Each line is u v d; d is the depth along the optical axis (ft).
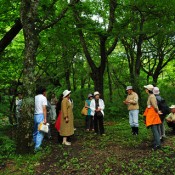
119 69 77.97
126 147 31.68
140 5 44.24
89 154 29.27
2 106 36.45
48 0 38.91
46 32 51.06
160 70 86.28
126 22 48.24
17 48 55.31
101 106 40.42
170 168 25.02
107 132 41.88
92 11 52.39
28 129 29.12
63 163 27.04
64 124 34.19
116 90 82.07
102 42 52.21
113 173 24.30
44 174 24.80
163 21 46.34
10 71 53.36
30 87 29.30
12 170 25.82
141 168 25.00
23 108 29.30
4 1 40.63
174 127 38.27
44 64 62.80
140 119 52.21
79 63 75.20
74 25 47.39
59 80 67.82
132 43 70.08
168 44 73.77
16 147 29.40
